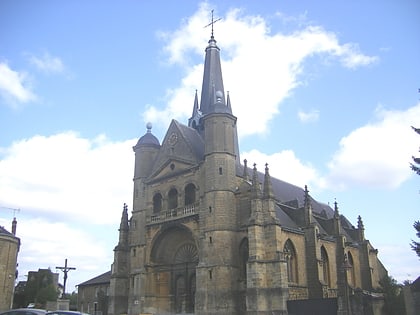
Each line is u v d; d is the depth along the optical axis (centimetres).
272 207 5144
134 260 6028
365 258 7188
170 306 5641
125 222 6512
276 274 4841
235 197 5434
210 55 7381
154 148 6550
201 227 5359
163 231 5822
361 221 7488
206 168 5494
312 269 5681
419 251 3631
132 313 5756
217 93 5922
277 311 4716
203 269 5116
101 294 8075
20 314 2795
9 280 6738
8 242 6788
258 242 4953
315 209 7581
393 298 5256
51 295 8644
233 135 5678
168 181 6038
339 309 4378
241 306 5022
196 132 6531
